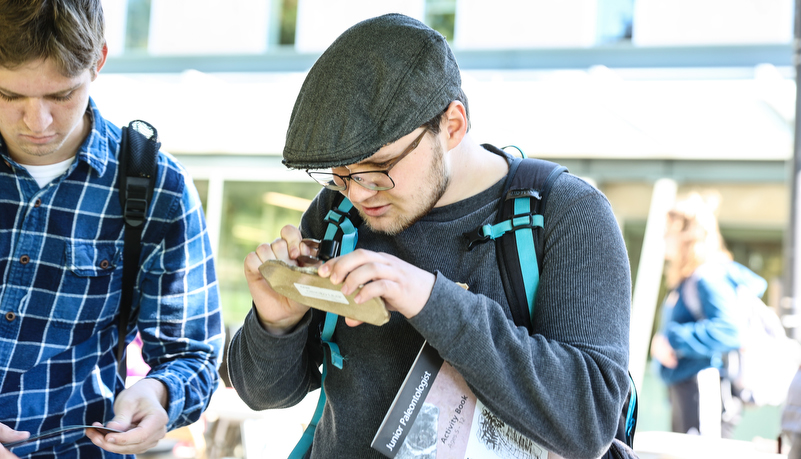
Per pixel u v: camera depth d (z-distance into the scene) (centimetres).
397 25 123
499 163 140
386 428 119
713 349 403
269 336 132
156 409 149
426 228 134
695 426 408
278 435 307
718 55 558
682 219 433
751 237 595
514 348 114
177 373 165
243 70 684
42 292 163
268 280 122
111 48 722
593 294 122
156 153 171
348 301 111
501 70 602
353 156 117
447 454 120
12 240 162
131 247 169
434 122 124
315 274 111
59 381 165
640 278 602
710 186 598
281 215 695
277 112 636
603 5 602
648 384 595
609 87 552
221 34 705
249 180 704
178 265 175
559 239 126
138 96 655
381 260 110
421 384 121
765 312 412
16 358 161
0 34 132
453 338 112
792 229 411
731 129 548
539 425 114
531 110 571
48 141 150
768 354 403
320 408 148
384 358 133
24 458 162
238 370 142
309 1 680
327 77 120
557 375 115
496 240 130
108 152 169
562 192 130
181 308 175
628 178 608
